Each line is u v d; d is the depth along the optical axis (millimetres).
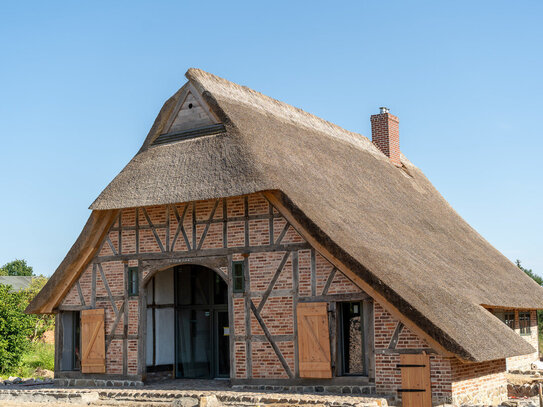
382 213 18828
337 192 17688
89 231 17844
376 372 14391
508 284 20797
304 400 13359
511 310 23797
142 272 17453
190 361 18906
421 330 13492
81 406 14867
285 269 15586
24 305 27812
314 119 22688
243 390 15430
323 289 15094
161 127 18109
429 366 13852
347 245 14555
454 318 13969
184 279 19312
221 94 18203
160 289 18953
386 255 15406
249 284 15984
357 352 14938
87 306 18094
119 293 17703
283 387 15289
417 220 20906
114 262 17875
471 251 22000
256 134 17141
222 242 16453
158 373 18469
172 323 19094
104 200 17062
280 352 15430
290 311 15430
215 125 17328
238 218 16344
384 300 13938
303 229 15172
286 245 15641
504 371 16922
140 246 17578
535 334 26062
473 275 18953
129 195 16828
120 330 17547
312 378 15000
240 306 16016
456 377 13961
